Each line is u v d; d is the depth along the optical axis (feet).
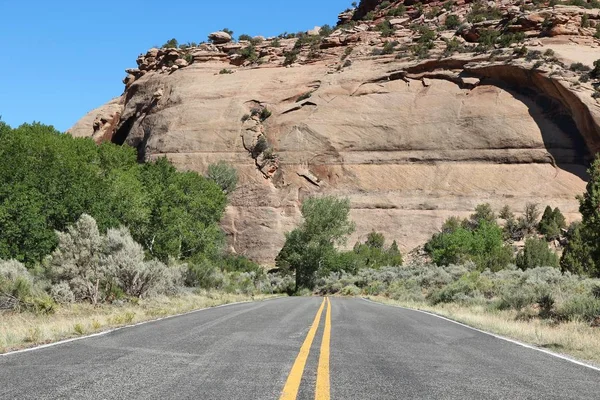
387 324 44.80
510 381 20.42
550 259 167.53
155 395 15.75
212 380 18.20
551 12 345.10
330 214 199.62
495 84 332.39
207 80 409.08
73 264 69.41
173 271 101.45
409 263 261.24
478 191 301.43
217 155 357.00
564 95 297.33
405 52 375.25
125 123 449.06
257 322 42.06
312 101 360.48
